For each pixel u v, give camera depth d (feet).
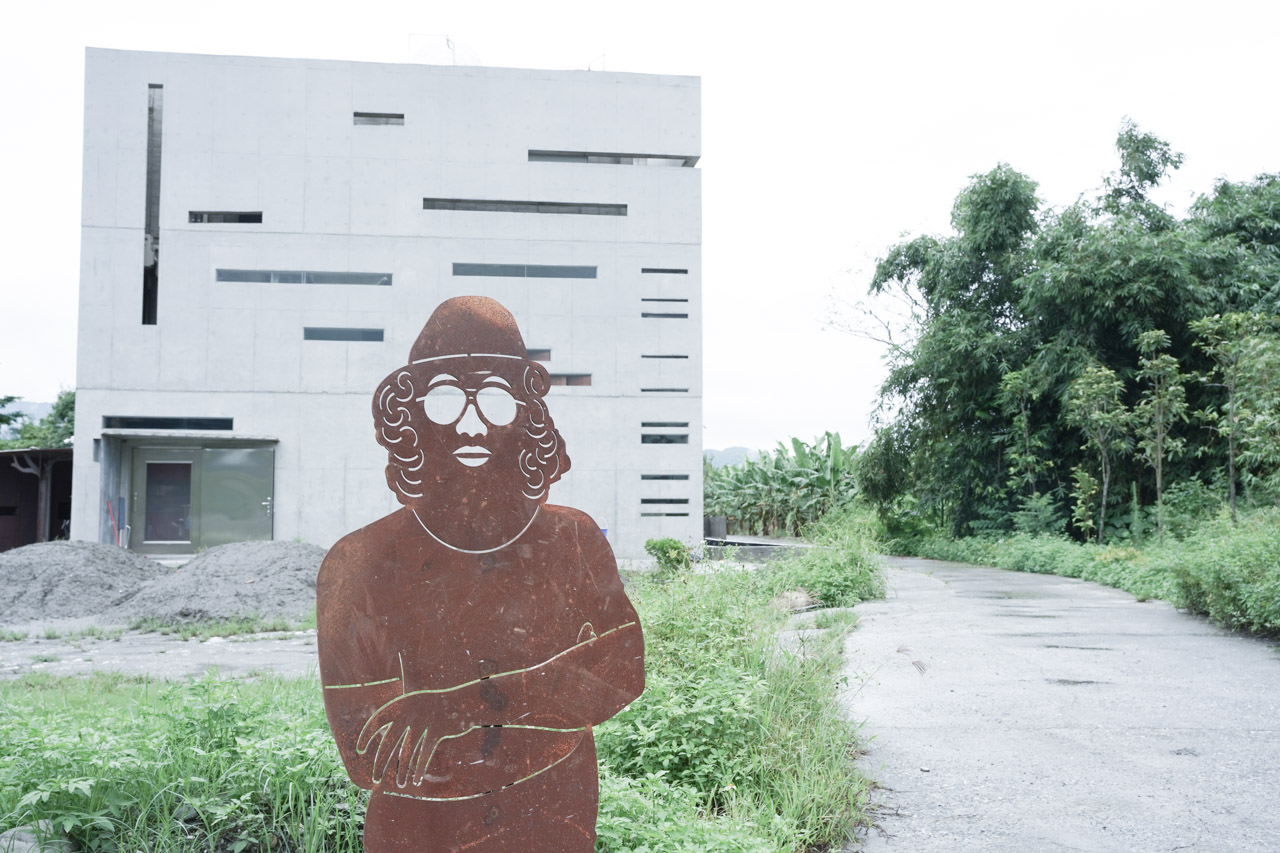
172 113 78.69
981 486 74.84
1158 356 58.34
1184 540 47.29
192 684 12.75
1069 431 69.46
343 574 8.25
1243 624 30.53
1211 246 65.26
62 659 30.27
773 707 15.15
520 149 82.43
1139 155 74.43
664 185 83.56
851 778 13.99
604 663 8.87
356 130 80.59
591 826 8.72
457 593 8.49
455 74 82.12
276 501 77.05
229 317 77.61
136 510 76.33
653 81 84.28
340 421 78.13
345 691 8.17
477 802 8.35
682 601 18.42
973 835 12.18
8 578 45.57
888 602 40.14
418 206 80.74
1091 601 40.19
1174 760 15.65
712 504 142.92
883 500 84.94
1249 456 48.73
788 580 40.37
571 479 80.38
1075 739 17.07
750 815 11.69
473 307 8.93
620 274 82.58
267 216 78.95
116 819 10.10
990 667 24.27
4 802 10.03
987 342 71.10
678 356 82.58
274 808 10.56
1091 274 64.18
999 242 76.23
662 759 13.03
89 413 75.31
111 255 76.79
